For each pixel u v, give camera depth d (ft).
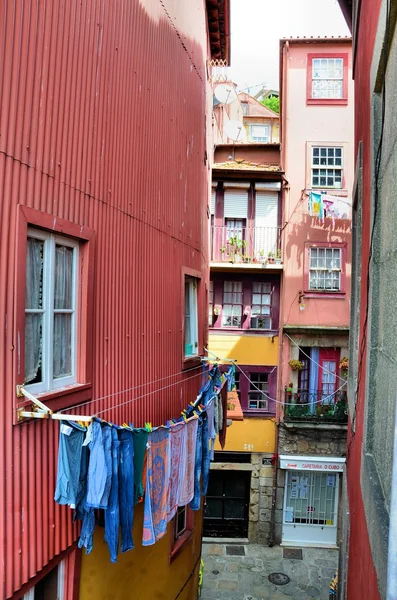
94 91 15.29
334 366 52.11
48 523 12.71
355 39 23.73
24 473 11.60
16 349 11.14
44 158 12.50
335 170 52.31
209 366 32.91
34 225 12.09
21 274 11.35
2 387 10.83
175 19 24.22
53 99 12.89
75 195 14.17
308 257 51.98
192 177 27.73
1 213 10.82
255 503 51.49
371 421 13.70
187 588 27.14
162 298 22.04
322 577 44.14
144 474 15.52
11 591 11.19
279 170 51.72
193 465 19.65
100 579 16.12
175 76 24.23
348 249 51.75
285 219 52.29
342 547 24.48
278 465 51.11
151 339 20.61
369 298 14.10
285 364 52.03
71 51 13.78
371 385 13.64
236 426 52.01
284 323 51.85
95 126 15.39
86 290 14.82
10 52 11.03
